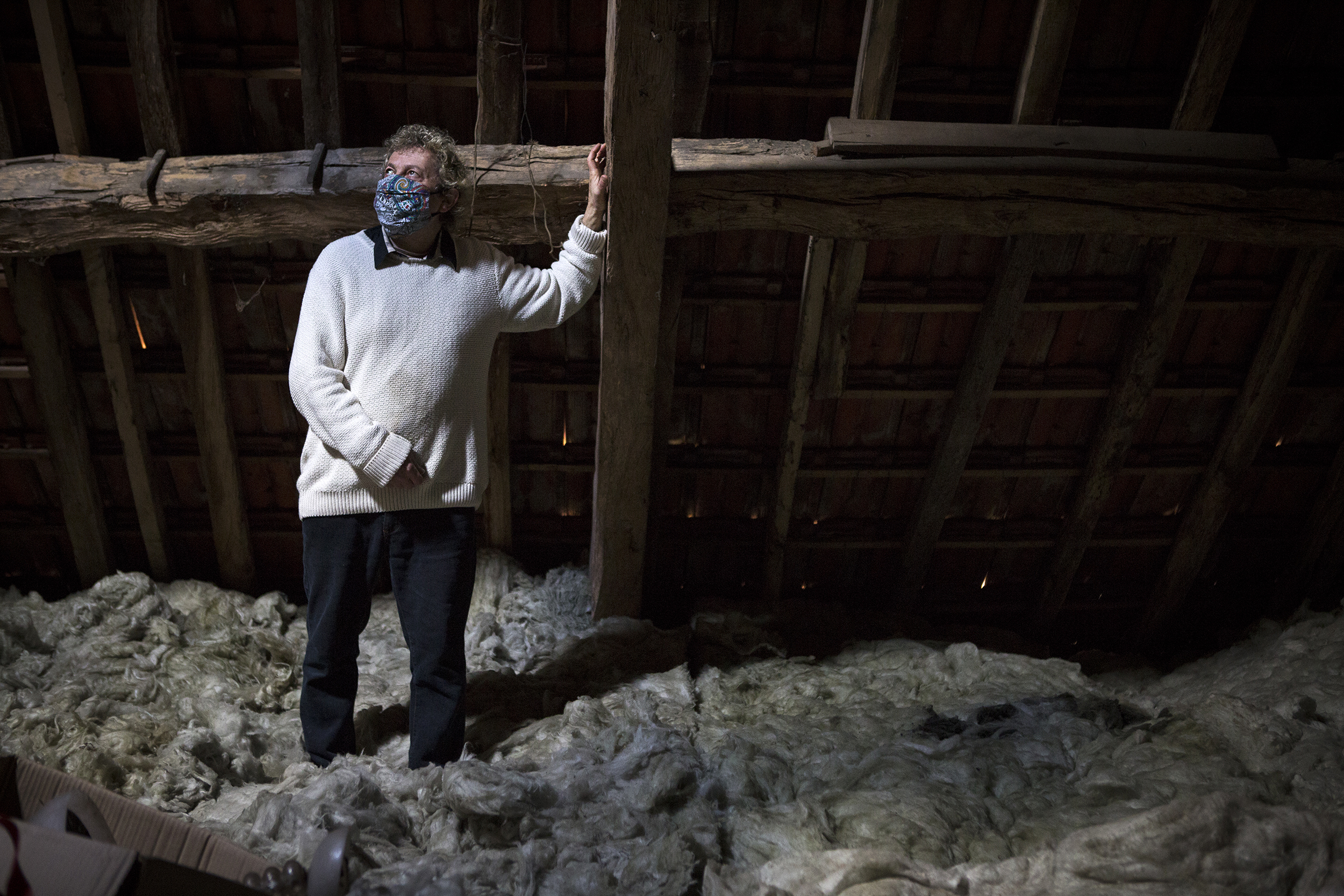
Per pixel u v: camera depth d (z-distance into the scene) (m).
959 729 2.79
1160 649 4.34
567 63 2.85
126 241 2.83
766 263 3.27
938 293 3.29
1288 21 2.84
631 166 2.60
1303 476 3.91
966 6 2.78
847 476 3.80
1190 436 3.76
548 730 2.78
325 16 2.67
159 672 3.18
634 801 2.30
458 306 2.36
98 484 3.67
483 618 3.53
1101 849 1.95
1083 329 3.44
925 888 1.93
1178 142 2.83
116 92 2.84
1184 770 2.38
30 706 2.91
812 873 1.96
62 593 4.01
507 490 3.75
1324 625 3.60
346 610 2.45
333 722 2.57
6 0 2.66
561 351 3.45
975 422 3.54
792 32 2.85
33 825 1.31
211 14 2.73
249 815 2.26
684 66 2.69
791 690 3.23
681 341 3.46
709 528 3.96
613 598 3.52
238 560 3.83
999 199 2.83
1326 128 3.09
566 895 2.01
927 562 4.02
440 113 3.00
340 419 2.26
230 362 3.39
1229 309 3.37
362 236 2.38
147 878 1.34
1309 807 2.23
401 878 2.00
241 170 2.78
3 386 3.40
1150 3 2.79
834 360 3.34
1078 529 3.90
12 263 3.02
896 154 2.78
